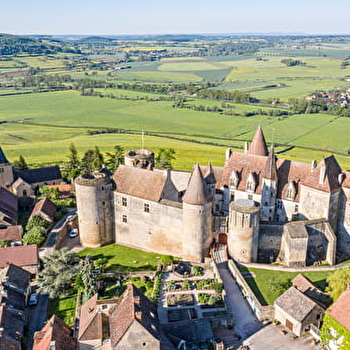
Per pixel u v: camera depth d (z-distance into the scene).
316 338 64.88
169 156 155.88
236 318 71.12
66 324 68.50
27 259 86.12
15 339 64.88
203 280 81.50
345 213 92.75
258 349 63.22
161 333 60.12
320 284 78.00
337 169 93.75
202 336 63.97
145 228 95.94
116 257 94.06
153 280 83.12
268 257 90.88
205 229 88.19
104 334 60.91
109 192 98.44
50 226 106.81
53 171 143.12
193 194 85.69
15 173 134.88
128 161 115.50
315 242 90.06
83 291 78.56
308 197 93.19
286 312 67.06
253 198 100.25
